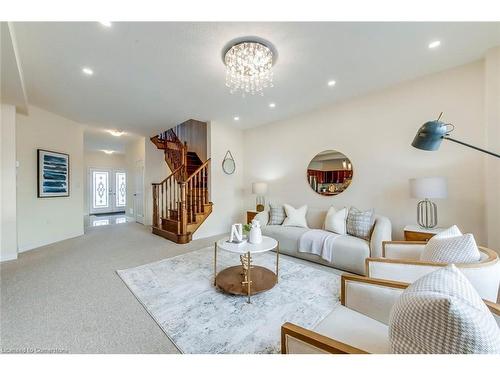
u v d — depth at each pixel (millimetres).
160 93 3246
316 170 4074
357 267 2688
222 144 5016
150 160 6066
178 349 1463
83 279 2539
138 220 6738
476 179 2549
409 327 750
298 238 3283
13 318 1783
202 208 4625
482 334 619
